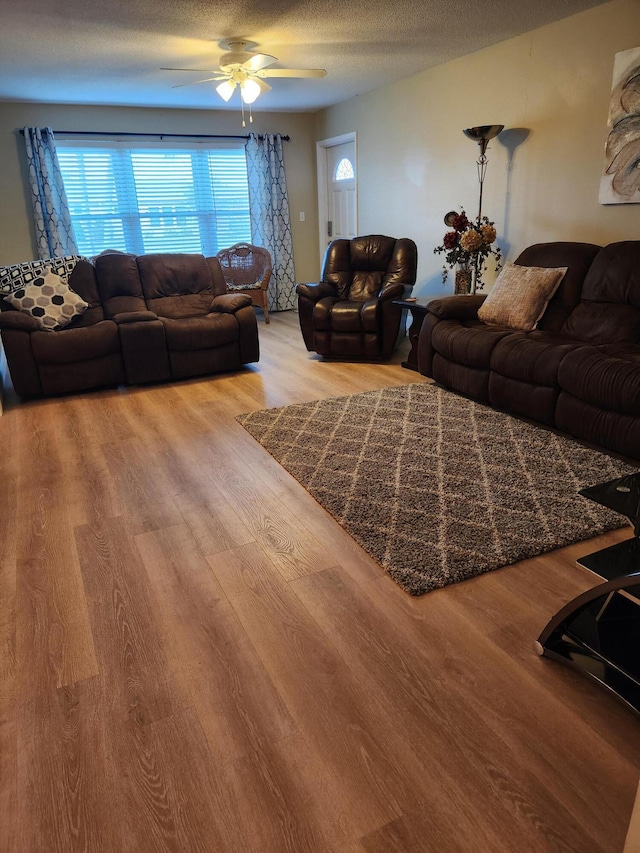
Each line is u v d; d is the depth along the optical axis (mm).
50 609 1842
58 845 1145
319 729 1376
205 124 6602
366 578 1938
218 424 3420
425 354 4027
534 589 1855
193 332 4273
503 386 3348
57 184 5941
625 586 1351
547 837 1117
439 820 1157
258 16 3443
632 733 1338
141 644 1676
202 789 1242
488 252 4320
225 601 1849
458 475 2631
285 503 2459
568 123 3805
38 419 3641
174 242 6875
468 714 1401
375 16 3531
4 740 1381
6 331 3869
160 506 2465
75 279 4500
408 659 1581
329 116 6691
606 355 2785
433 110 4984
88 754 1336
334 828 1150
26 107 5730
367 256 5184
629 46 3334
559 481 2543
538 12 3537
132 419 3574
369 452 2918
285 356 5082
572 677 1504
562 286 3631
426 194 5324
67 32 3566
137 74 4703
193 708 1451
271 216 7086
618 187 3545
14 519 2395
